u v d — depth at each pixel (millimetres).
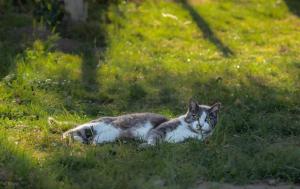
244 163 8875
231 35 19828
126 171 8562
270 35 20156
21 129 10805
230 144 10062
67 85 13523
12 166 8367
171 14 21062
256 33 20188
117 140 10086
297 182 8594
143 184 8023
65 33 17734
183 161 9023
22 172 8195
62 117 11516
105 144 9867
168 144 9562
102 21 19484
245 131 11039
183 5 22172
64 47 16719
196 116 9906
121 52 16906
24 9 19141
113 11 20328
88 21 19172
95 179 8227
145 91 13438
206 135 10023
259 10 22625
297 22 21938
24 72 13930
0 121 11156
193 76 14672
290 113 12273
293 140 10625
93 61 15734
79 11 18703
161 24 20047
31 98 12625
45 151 9664
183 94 13352
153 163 8891
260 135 10758
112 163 8859
